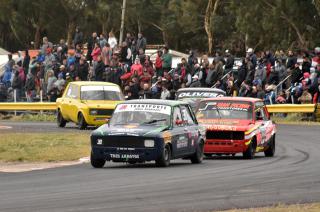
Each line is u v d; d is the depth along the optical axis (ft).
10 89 331.77
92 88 251.80
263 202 101.14
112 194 109.40
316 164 151.53
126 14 600.80
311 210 93.25
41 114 308.40
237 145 167.12
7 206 99.19
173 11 587.68
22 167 152.46
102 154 146.61
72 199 104.88
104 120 244.83
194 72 281.95
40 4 604.90
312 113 274.36
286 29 458.91
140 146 144.77
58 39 625.82
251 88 269.85
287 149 191.11
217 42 559.38
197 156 158.71
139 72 287.28
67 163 159.33
